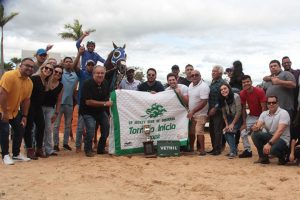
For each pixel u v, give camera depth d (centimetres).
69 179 694
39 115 906
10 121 857
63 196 580
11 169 775
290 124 873
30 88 852
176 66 1169
